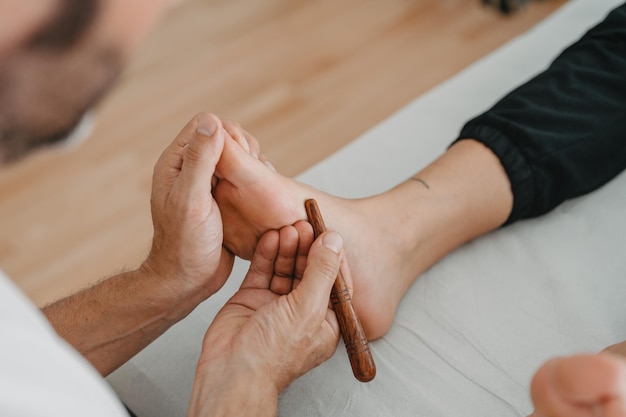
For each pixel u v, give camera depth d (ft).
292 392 2.80
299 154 6.14
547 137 3.18
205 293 2.94
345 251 2.84
